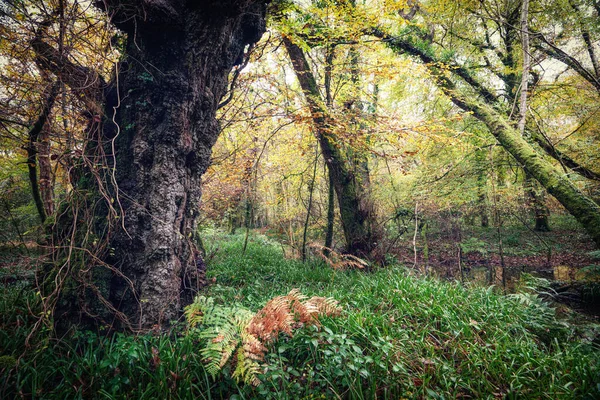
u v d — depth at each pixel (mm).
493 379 3012
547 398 2750
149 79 2990
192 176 3566
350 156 7723
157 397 2240
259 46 5762
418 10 8125
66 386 2287
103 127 3049
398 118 5883
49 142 2932
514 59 9703
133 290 2871
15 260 3885
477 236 12953
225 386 2451
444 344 3465
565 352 3496
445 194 9070
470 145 8484
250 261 7445
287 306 2631
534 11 8711
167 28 2900
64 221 2963
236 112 6223
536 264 10359
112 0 2658
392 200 10227
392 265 7281
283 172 10602
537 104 8930
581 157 8164
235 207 15047
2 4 2287
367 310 3928
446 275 9320
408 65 5816
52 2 2551
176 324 3119
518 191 10422
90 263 2838
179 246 3342
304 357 2910
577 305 6324
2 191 4348
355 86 7203
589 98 7969
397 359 2959
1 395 2125
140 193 3062
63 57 2615
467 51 9508
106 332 2871
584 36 8094
